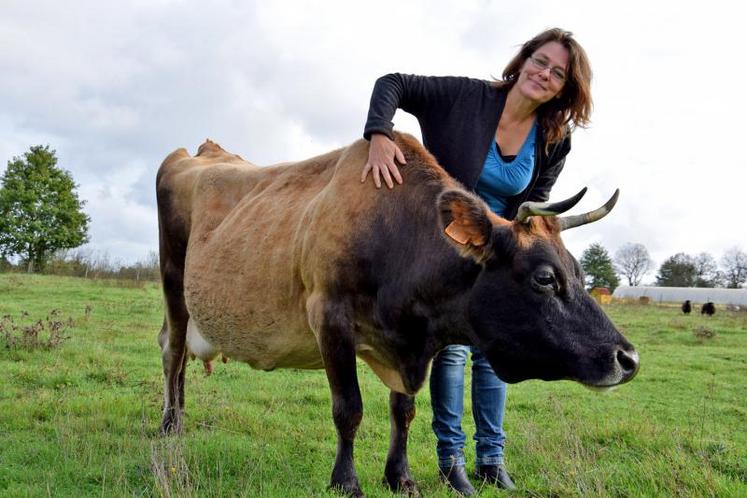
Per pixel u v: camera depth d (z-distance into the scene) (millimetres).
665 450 5664
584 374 3699
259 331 5090
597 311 3801
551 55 4516
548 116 4789
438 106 4754
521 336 3820
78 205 51812
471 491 4535
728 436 6766
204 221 6012
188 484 3793
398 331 4258
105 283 27797
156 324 14945
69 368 8859
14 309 16156
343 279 4309
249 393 8141
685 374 11398
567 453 5117
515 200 5000
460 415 4797
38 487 4105
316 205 4637
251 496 3990
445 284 4035
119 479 4066
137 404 6945
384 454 5598
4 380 7953
